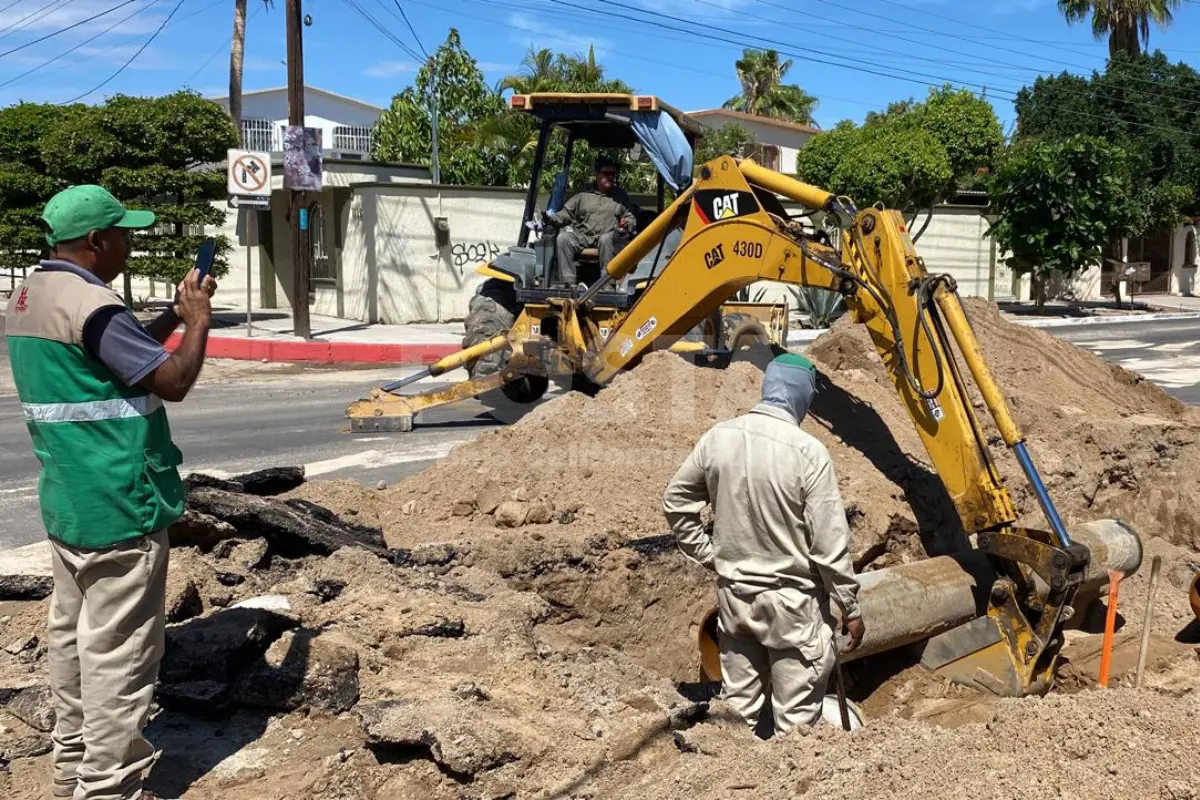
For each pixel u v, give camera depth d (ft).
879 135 75.15
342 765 10.89
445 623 13.89
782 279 21.29
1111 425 23.89
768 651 13.17
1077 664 18.13
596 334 30.17
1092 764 10.33
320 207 71.00
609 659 14.49
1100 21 124.47
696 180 24.77
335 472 26.84
